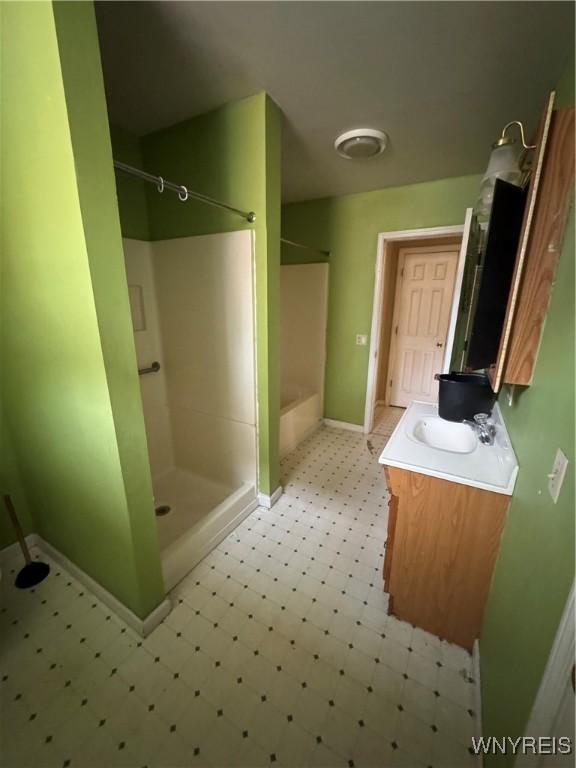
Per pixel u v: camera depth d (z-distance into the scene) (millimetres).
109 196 1010
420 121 1742
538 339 1039
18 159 1023
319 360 3486
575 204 871
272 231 1772
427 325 3936
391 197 2807
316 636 1397
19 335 1325
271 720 1121
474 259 1602
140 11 1089
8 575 1690
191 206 1905
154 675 1247
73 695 1185
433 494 1265
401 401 4246
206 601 1550
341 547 1893
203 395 2242
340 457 2980
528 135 1766
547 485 817
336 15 1104
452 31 1161
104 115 961
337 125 1789
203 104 1637
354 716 1135
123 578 1383
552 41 1187
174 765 1017
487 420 1512
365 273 3088
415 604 1412
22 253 1155
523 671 773
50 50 840
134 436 1223
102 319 1046
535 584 785
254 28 1161
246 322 1929
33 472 1633
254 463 2191
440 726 1110
